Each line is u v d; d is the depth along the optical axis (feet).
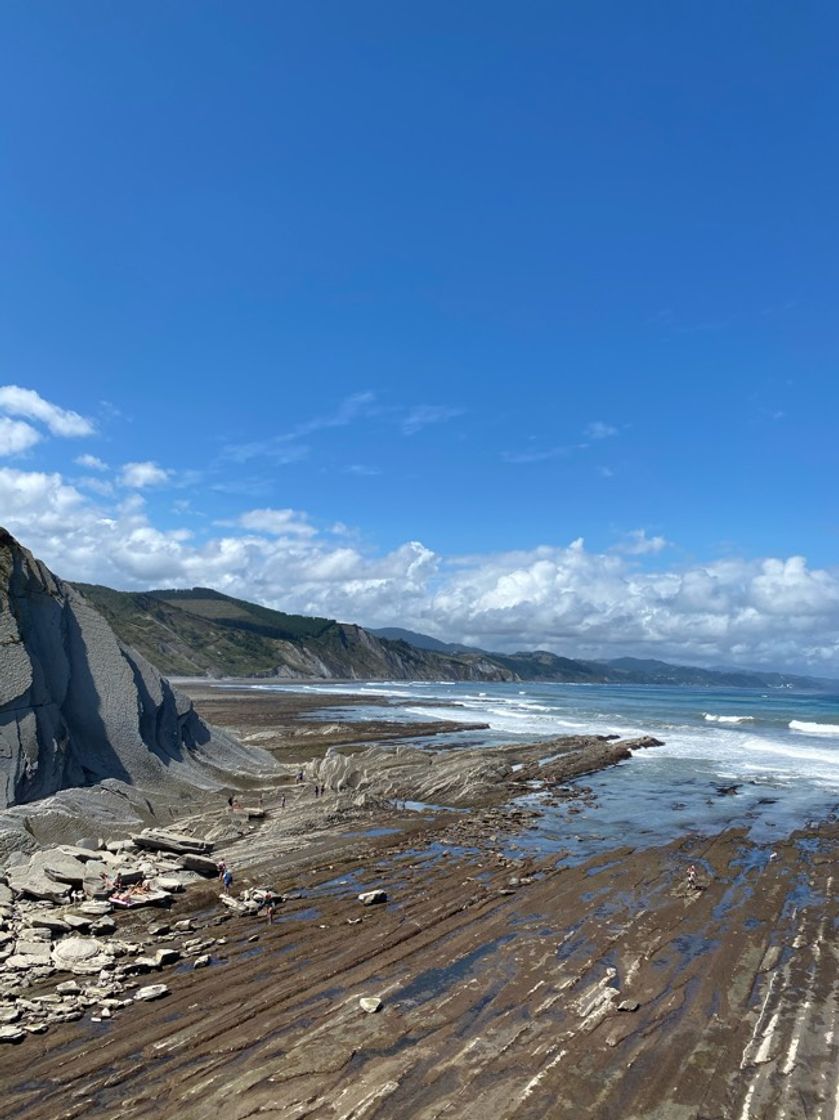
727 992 49.47
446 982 50.16
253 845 86.28
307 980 50.06
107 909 61.41
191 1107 35.94
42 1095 36.76
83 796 85.61
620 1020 45.21
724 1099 37.42
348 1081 38.11
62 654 99.45
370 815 105.91
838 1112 36.60
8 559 97.40
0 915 57.36
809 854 86.58
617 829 99.81
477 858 83.41
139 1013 44.98
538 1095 37.32
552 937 58.95
